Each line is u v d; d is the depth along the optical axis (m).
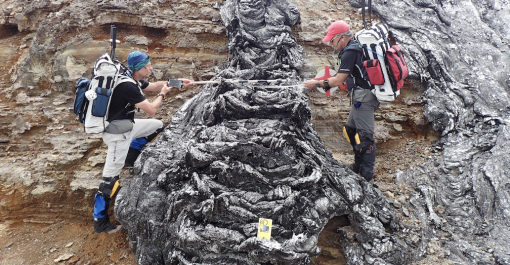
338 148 4.57
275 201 2.90
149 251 3.20
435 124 4.51
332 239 3.38
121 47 4.88
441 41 5.22
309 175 3.14
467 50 5.11
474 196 3.73
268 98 3.56
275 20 4.81
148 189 3.29
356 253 3.17
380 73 3.16
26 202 4.10
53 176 4.14
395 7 5.70
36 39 4.84
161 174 3.27
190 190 2.99
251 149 3.08
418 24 5.46
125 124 3.26
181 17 5.12
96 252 3.71
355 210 3.19
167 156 3.47
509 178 3.74
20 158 4.34
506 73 4.86
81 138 4.35
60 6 5.03
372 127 3.48
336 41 3.38
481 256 3.21
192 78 4.85
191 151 3.14
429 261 3.20
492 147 4.09
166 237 3.17
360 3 5.86
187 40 5.03
